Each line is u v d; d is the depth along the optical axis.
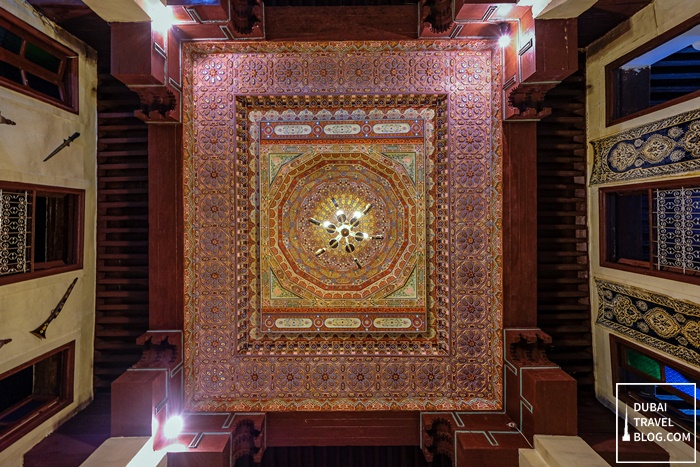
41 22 2.81
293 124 3.21
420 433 3.01
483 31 2.83
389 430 3.04
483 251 3.10
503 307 3.00
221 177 3.10
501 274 3.02
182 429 2.79
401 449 3.29
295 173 3.23
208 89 3.09
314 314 3.21
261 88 3.09
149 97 2.78
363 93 3.07
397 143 3.21
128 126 3.42
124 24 2.46
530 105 2.85
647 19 2.74
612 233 3.20
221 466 2.55
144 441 2.47
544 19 2.44
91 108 3.36
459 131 3.10
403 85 3.09
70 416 3.06
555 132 3.40
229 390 3.10
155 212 3.01
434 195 3.17
